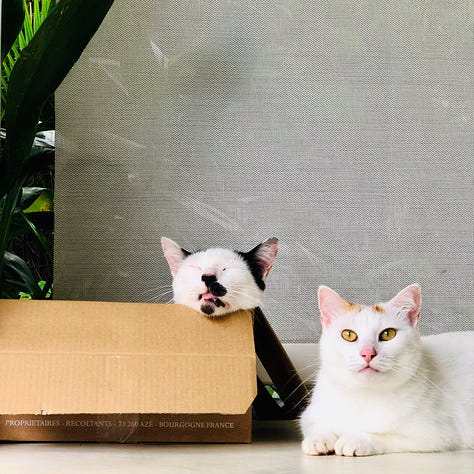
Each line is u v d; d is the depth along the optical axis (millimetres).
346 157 1872
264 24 1864
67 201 1829
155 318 1270
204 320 1281
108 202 1836
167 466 1071
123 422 1273
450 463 1104
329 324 1257
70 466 1067
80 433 1273
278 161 1861
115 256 1834
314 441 1180
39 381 1159
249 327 1277
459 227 1887
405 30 1885
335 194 1867
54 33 1445
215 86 1860
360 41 1877
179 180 1849
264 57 1863
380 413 1201
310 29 1871
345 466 1074
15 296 1902
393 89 1881
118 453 1176
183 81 1855
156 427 1275
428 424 1203
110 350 1194
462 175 1891
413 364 1207
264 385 1736
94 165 1835
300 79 1867
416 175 1882
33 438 1269
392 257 1874
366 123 1876
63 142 1827
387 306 1246
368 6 1878
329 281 1863
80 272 1827
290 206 1860
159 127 1849
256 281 1370
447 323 1879
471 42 1899
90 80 1834
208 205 1850
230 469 1050
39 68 1451
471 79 1896
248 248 1855
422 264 1878
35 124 1498
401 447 1201
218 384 1185
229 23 1862
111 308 1273
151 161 1845
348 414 1228
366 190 1873
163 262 1840
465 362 1325
